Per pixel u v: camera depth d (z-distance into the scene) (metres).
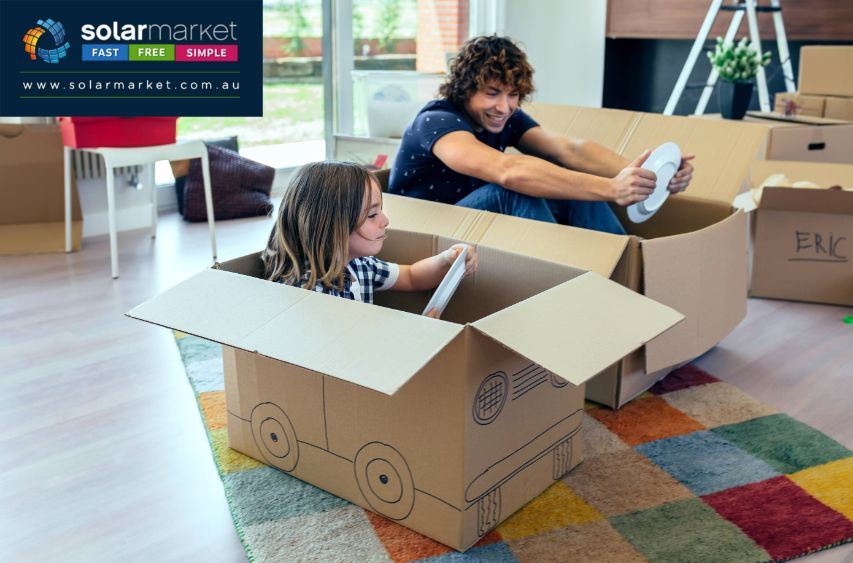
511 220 1.80
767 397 1.89
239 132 3.74
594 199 1.84
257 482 1.53
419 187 2.12
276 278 1.51
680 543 1.36
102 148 2.72
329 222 1.45
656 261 1.69
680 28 4.10
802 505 1.46
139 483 1.54
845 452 1.64
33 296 2.54
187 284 1.40
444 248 1.69
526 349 1.15
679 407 1.83
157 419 1.78
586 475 1.56
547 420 1.46
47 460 1.62
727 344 2.19
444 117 1.99
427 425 1.29
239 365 1.55
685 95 4.47
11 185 3.15
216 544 1.38
